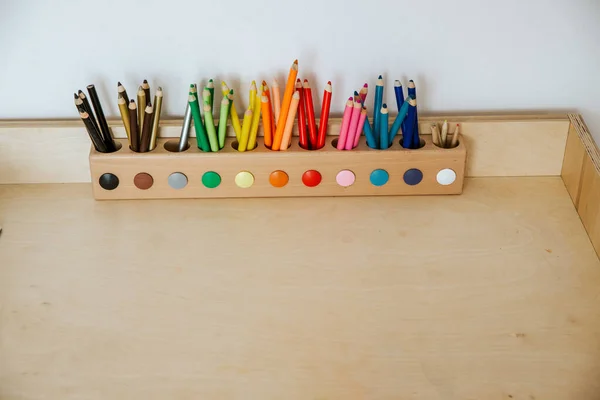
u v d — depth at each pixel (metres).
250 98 1.10
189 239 1.08
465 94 1.16
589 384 0.86
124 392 0.86
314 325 0.94
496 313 0.96
